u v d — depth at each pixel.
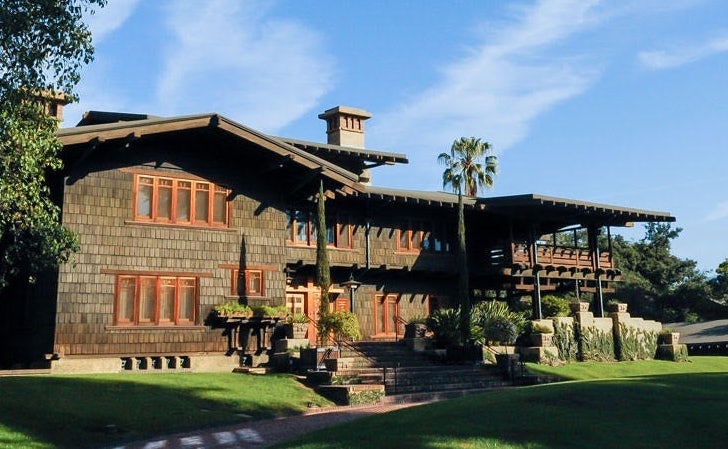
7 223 19.31
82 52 17.25
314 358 23.70
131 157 25.12
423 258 34.00
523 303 38.44
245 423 16.80
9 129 16.83
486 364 26.86
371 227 32.81
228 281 26.44
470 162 48.50
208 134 26.08
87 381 18.92
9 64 16.80
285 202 28.38
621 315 35.38
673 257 79.38
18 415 14.94
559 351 32.00
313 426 16.03
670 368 33.44
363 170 36.44
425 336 28.92
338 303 31.69
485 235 36.38
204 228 26.19
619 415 13.05
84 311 23.59
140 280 24.73
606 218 37.00
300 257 30.31
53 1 16.69
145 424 15.67
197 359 25.11
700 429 12.38
